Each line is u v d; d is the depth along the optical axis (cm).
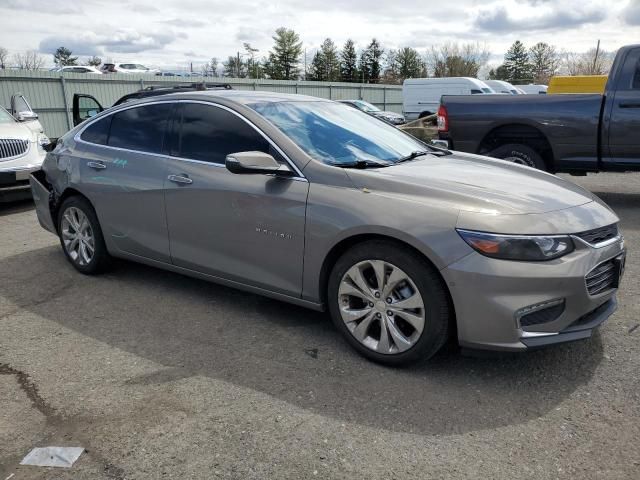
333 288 345
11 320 409
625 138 694
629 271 492
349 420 279
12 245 614
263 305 431
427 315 308
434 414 284
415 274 308
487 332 295
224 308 427
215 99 409
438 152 450
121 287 474
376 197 324
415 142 457
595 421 276
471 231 294
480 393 303
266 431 271
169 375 326
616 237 334
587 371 323
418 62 8425
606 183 963
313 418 281
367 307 333
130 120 461
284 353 352
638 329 375
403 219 308
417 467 245
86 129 498
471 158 436
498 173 374
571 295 295
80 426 276
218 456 253
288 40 8025
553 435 265
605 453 252
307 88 3606
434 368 329
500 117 756
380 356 329
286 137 369
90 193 473
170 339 374
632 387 305
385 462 248
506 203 309
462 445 259
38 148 825
